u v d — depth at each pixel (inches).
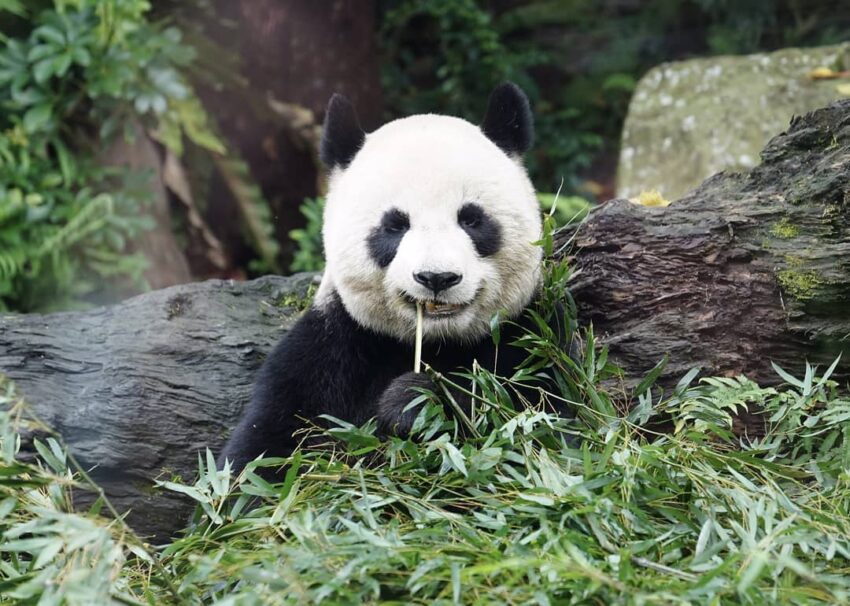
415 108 539.2
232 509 171.8
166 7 410.0
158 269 373.1
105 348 230.7
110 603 126.6
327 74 439.5
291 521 146.0
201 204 421.7
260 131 435.8
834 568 145.9
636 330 221.8
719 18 574.2
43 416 217.6
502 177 185.5
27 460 214.2
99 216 345.7
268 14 427.8
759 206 223.0
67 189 349.4
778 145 232.7
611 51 580.7
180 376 230.4
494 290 185.3
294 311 251.3
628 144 446.0
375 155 188.2
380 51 549.6
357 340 195.9
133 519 224.8
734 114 427.8
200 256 422.6
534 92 548.4
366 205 183.0
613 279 224.4
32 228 340.2
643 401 189.5
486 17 538.3
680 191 422.6
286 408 192.5
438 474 163.8
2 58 338.0
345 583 131.2
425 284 173.8
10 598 136.3
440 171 180.1
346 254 185.3
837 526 149.2
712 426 176.4
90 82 342.6
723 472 169.8
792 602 131.1
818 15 556.4
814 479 186.5
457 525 148.6
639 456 159.9
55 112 347.9
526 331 186.9
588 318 226.7
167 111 373.1
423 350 195.5
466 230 181.2
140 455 223.9
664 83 454.3
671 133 435.5
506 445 170.4
